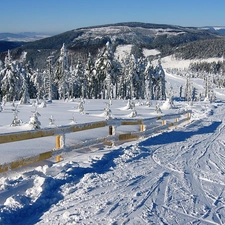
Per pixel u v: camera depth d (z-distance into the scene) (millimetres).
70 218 4184
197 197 5320
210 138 12414
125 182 5934
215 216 4523
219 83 158500
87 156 7875
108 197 5066
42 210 4492
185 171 7027
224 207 4914
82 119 17156
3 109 26156
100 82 63750
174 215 4473
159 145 10203
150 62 72125
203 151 9641
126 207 4668
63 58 58906
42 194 4902
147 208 4672
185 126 15977
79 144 8219
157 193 5406
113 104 38219
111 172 6566
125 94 71125
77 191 5289
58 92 63000
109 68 59656
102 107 31719
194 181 6289
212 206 4930
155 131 13180
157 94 76875
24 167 6762
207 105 41062
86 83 66625
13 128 11570
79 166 6770
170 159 8242
